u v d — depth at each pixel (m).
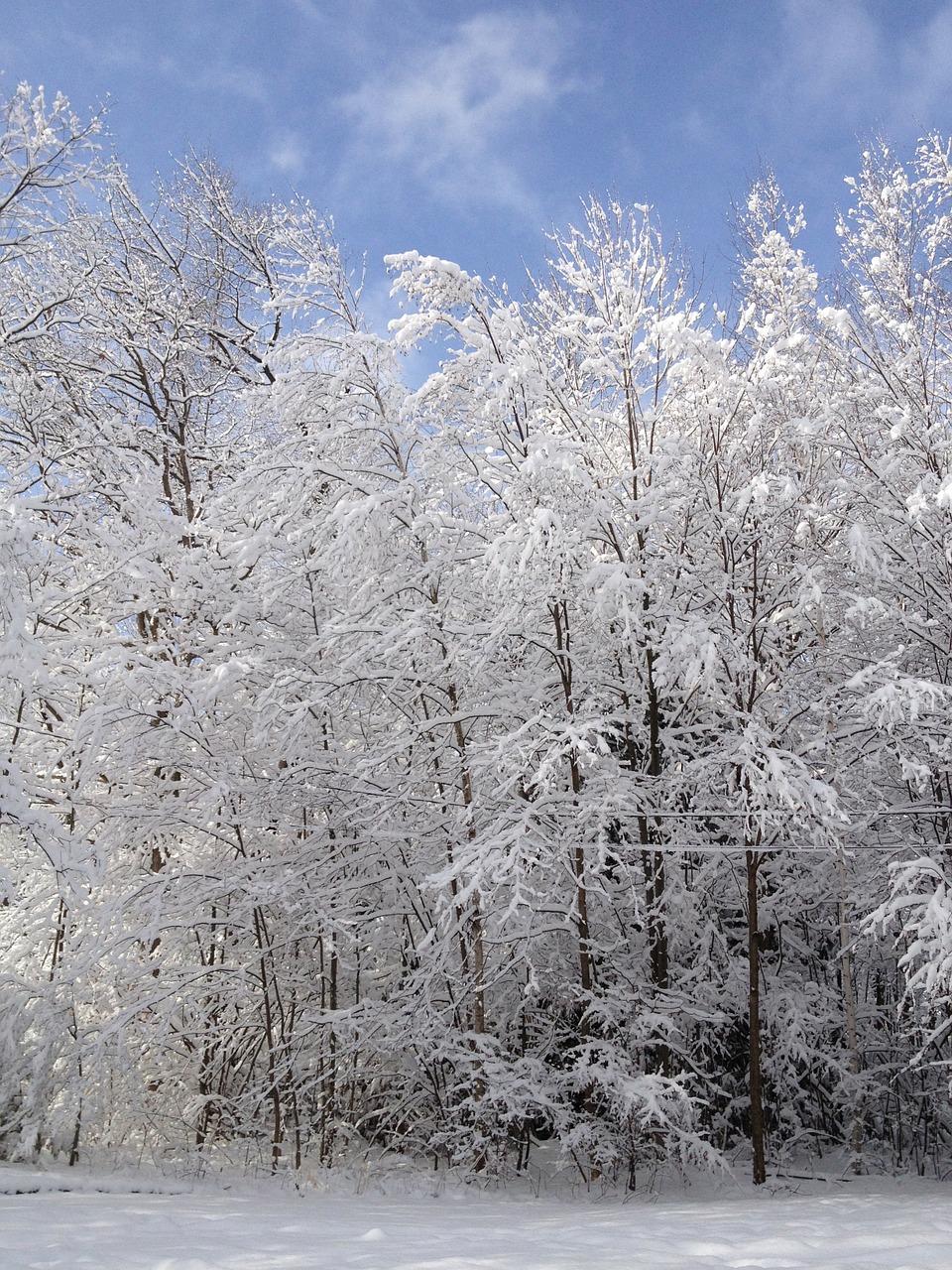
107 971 9.33
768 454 9.59
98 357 14.20
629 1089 7.66
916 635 9.70
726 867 10.19
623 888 9.61
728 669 9.24
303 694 9.46
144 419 14.58
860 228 10.85
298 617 10.44
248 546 9.41
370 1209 6.80
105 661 8.99
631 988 9.38
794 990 10.39
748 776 8.56
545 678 9.77
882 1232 5.11
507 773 8.91
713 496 9.42
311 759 9.82
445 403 9.38
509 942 9.02
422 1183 8.34
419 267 9.02
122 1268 4.09
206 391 14.98
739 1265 4.20
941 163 10.45
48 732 9.30
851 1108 10.19
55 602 9.80
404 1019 9.02
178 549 10.36
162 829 9.73
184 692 9.23
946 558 9.34
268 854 10.26
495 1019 9.77
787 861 10.09
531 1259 4.37
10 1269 3.99
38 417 11.99
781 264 10.79
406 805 9.59
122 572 9.95
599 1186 8.64
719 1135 10.69
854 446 10.19
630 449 9.91
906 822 9.95
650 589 9.25
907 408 9.89
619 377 9.52
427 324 9.24
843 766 9.07
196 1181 8.09
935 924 7.31
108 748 9.30
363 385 9.58
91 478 10.91
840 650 9.89
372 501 8.85
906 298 10.43
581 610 9.43
